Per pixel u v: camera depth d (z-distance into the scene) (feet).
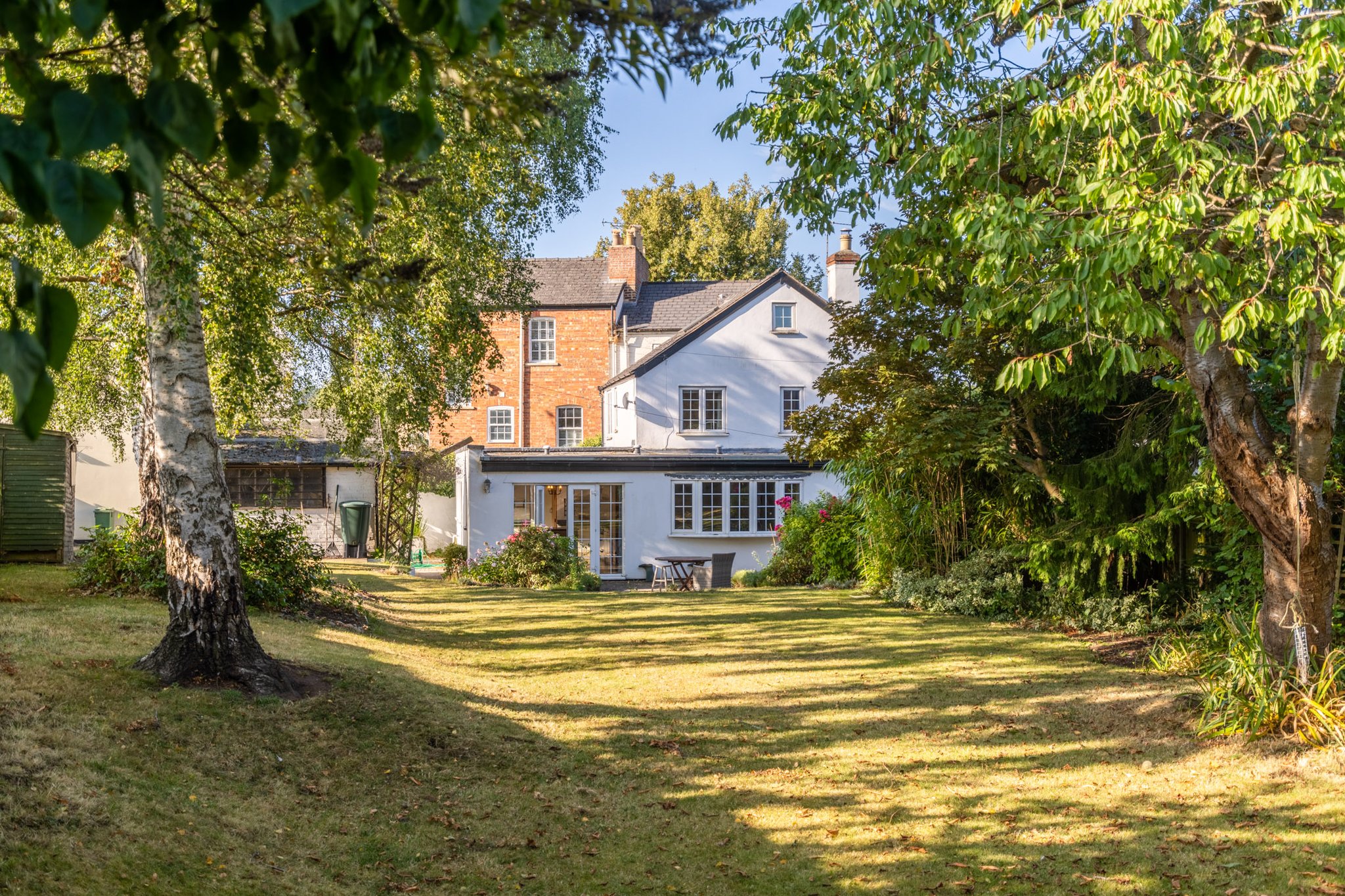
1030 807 20.08
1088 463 43.93
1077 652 37.35
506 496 78.28
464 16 4.49
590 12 9.01
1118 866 17.01
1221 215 22.08
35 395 4.42
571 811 19.75
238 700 22.93
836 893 16.17
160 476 24.79
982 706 28.68
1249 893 15.74
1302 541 24.18
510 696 28.96
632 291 113.91
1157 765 22.49
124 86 4.83
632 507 80.64
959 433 45.14
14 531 44.52
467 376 42.09
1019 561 48.91
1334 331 18.99
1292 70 18.89
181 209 20.88
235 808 17.67
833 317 52.21
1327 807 19.21
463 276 37.68
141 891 13.85
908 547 55.26
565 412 111.65
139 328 33.42
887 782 21.80
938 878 16.71
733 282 117.29
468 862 17.04
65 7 8.89
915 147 26.30
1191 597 41.68
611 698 29.60
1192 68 21.99
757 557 79.87
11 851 13.87
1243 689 24.62
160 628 29.04
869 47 25.63
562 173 43.88
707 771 22.56
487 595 57.88
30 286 4.53
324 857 16.57
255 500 90.12
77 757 17.79
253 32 5.68
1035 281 23.24
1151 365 26.86
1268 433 24.95
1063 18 24.53
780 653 37.58
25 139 4.41
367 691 25.71
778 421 94.27
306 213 16.42
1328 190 18.45
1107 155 20.15
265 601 37.47
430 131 5.67
